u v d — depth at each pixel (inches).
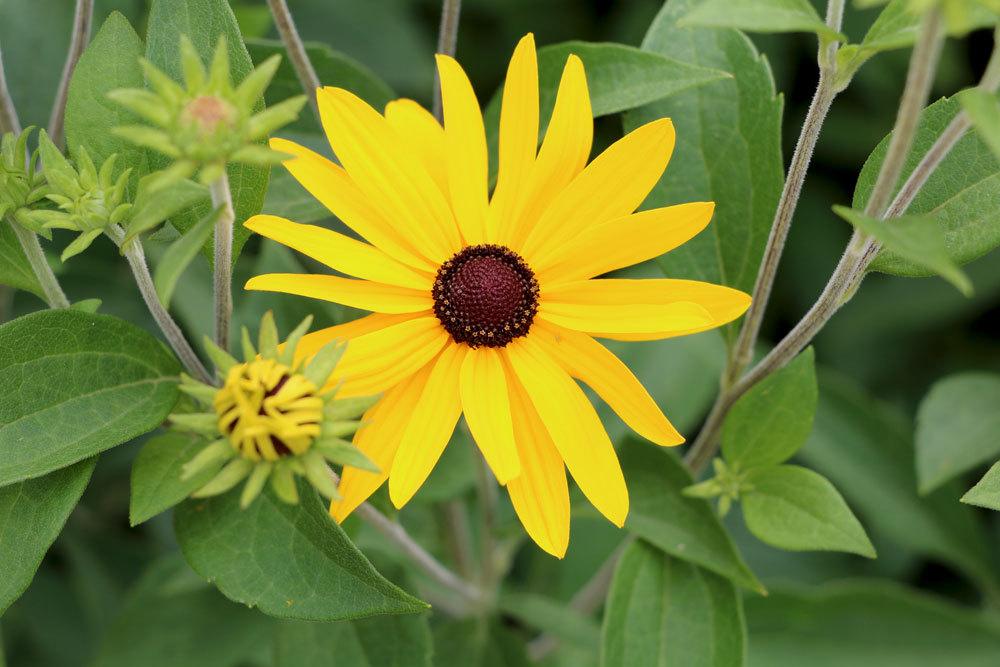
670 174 13.6
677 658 13.3
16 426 11.9
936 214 12.7
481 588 15.7
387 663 14.0
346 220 12.0
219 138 10.6
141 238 12.6
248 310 14.0
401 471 11.5
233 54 12.2
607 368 12.1
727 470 13.2
